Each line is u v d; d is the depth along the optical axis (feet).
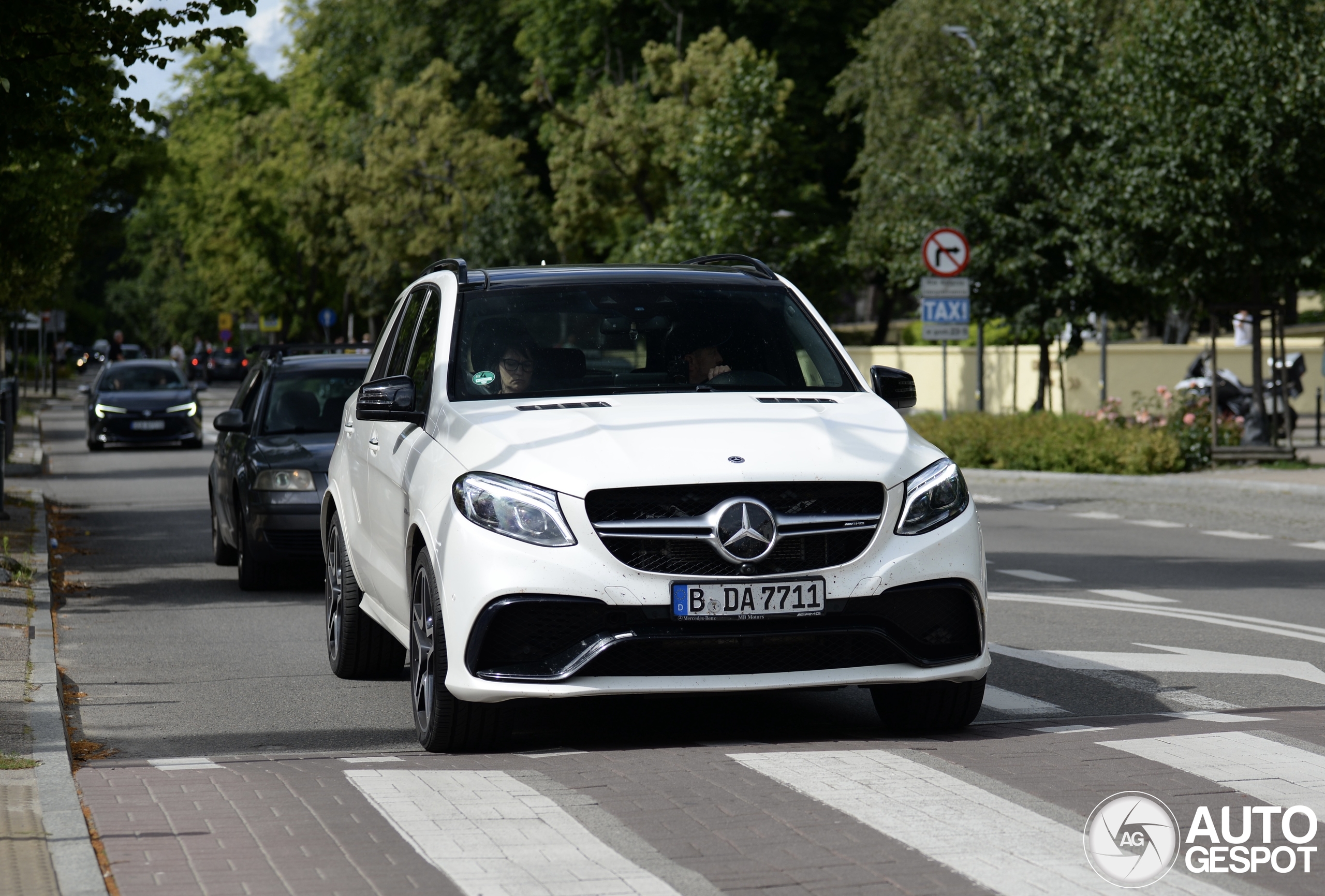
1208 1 148.87
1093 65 185.37
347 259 397.39
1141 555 98.27
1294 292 190.29
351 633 57.00
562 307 50.26
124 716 51.47
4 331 235.40
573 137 273.33
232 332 575.79
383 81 354.33
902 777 39.11
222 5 86.48
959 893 29.84
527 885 30.60
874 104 297.33
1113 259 157.89
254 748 46.47
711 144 207.62
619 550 41.27
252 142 436.76
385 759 43.14
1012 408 255.70
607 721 48.73
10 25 79.97
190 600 80.59
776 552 41.57
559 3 342.23
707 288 51.85
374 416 48.67
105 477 167.73
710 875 31.14
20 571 82.69
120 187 306.96
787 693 53.57
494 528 41.73
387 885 30.71
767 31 330.95
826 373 50.01
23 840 33.32
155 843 33.83
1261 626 69.31
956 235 161.48
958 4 279.49
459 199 339.77
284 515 80.74
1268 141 144.56
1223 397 196.24
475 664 41.52
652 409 45.37
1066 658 60.44
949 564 42.93
